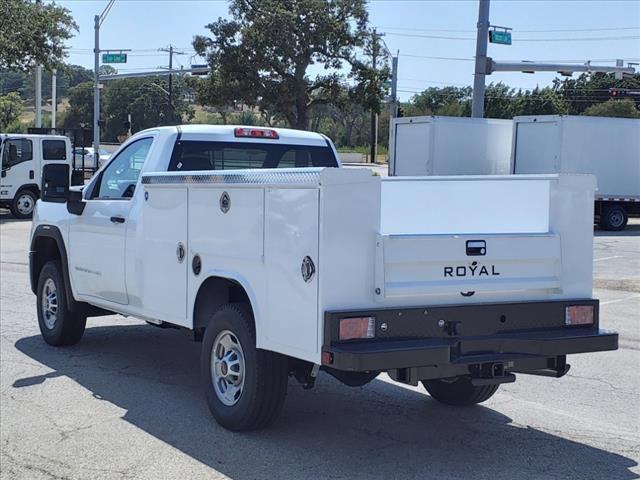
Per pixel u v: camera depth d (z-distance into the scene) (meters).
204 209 5.94
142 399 6.69
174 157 7.07
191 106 102.06
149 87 95.50
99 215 7.52
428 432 5.95
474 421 6.25
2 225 24.28
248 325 5.57
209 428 5.93
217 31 42.50
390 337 4.94
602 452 5.55
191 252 6.11
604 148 25.69
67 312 8.39
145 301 6.83
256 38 41.31
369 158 74.56
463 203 6.02
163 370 7.68
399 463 5.26
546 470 5.17
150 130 7.46
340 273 4.84
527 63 25.92
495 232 5.57
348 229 4.86
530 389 7.27
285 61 42.16
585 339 5.41
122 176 7.59
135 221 6.91
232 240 5.62
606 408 6.66
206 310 6.16
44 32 33.06
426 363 4.88
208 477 4.97
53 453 5.40
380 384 7.39
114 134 97.12
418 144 25.98
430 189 6.08
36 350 8.48
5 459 5.29
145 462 5.23
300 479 4.94
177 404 6.55
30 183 26.28
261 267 5.33
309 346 4.90
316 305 4.84
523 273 5.43
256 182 5.32
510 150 26.72
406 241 4.99
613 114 68.19
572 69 26.61
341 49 42.78
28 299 11.71
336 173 4.81
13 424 6.02
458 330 5.14
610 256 18.86
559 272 5.55
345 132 110.19
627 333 9.83
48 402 6.59
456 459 5.36
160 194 6.53
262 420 5.65
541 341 5.29
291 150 7.73
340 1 42.66
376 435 5.85
